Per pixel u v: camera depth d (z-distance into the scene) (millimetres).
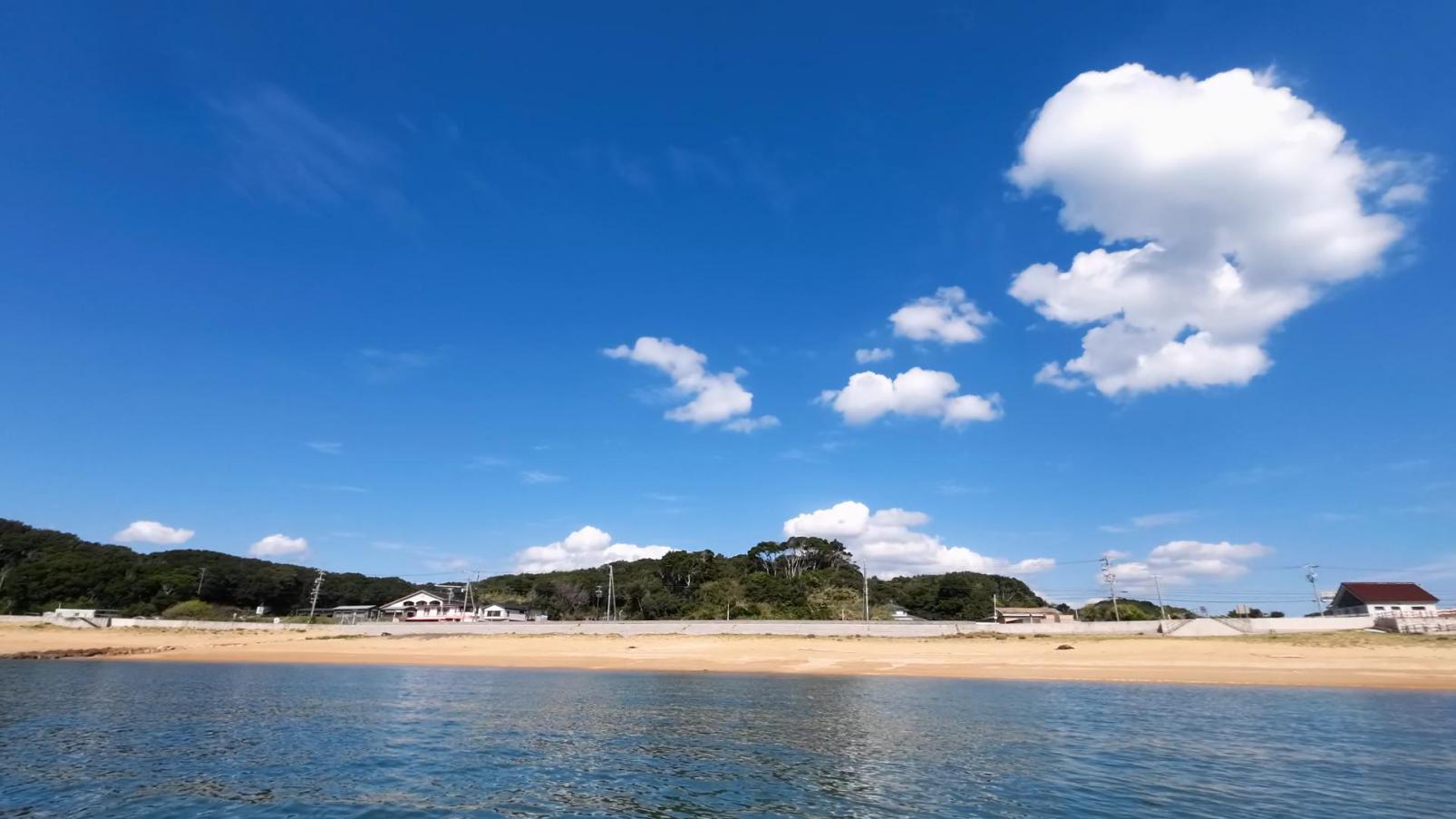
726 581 125812
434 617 128250
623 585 135750
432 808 19250
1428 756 25094
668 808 19312
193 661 68750
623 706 38344
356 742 27984
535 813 18953
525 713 35594
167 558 153750
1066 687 46969
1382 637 71312
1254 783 21641
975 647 72188
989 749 26672
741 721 33219
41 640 80438
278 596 146625
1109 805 19328
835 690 45781
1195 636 78125
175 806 19234
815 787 21344
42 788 20797
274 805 19406
